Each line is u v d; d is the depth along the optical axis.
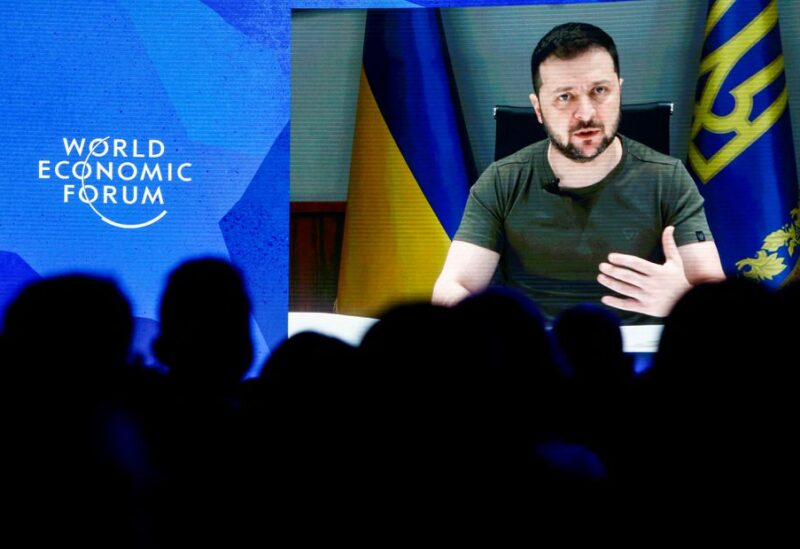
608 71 16.97
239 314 6.61
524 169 17.16
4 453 5.00
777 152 16.70
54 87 17.25
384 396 4.56
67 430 5.06
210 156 17.33
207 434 5.51
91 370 5.37
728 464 4.70
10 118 17.23
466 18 17.17
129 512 4.99
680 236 16.86
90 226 17.30
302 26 17.33
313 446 4.69
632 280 16.95
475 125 17.22
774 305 4.79
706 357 4.75
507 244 17.22
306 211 17.39
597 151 16.98
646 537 4.78
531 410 4.95
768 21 16.67
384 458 4.59
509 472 4.59
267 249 17.34
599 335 7.84
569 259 17.08
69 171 17.28
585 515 4.62
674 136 16.94
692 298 4.86
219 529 5.06
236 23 17.33
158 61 17.31
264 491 4.82
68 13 17.25
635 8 16.92
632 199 16.97
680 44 16.86
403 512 4.57
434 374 4.54
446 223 17.28
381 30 17.27
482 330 4.74
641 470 4.88
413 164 17.28
